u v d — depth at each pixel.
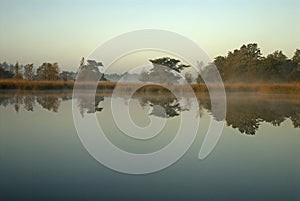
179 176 7.69
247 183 7.22
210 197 6.65
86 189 7.06
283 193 6.89
